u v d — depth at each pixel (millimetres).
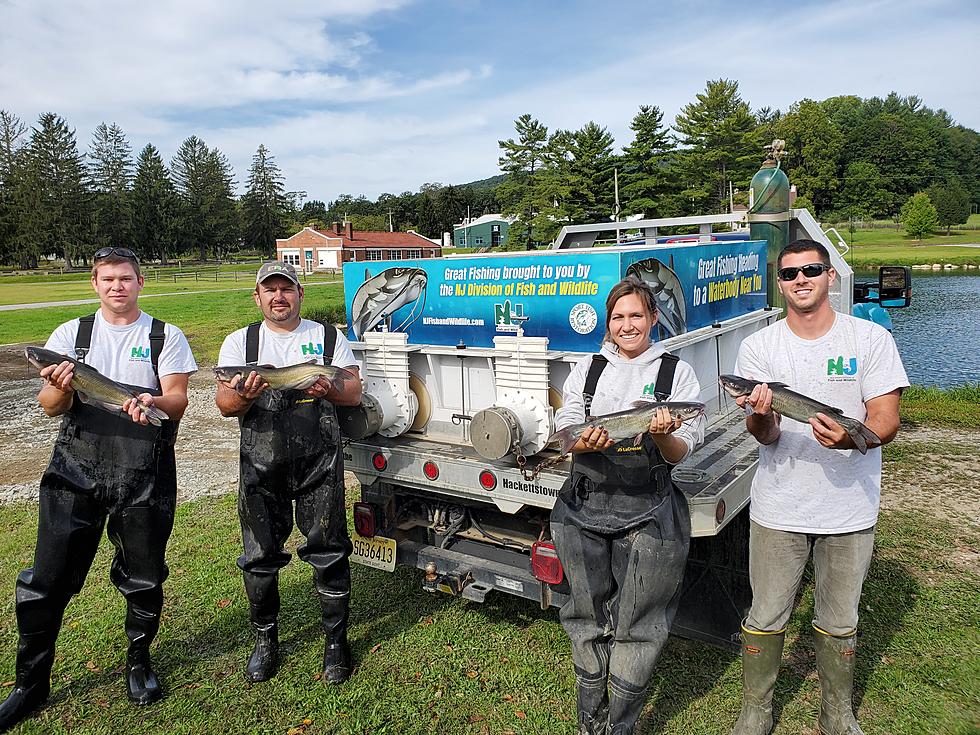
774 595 3105
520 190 70750
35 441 9773
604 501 3000
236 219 116750
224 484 7441
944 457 7668
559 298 3801
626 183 61188
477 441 3582
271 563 3736
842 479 2947
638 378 3055
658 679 3713
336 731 3361
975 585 4684
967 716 3359
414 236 93062
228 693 3705
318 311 24500
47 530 3402
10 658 4113
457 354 4027
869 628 4164
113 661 4055
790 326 3068
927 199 84188
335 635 3773
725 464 3635
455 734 3320
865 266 50031
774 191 5500
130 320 3586
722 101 65938
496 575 3889
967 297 31156
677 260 4031
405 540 4402
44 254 93875
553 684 3697
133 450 3438
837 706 3135
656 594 2945
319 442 3635
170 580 5090
